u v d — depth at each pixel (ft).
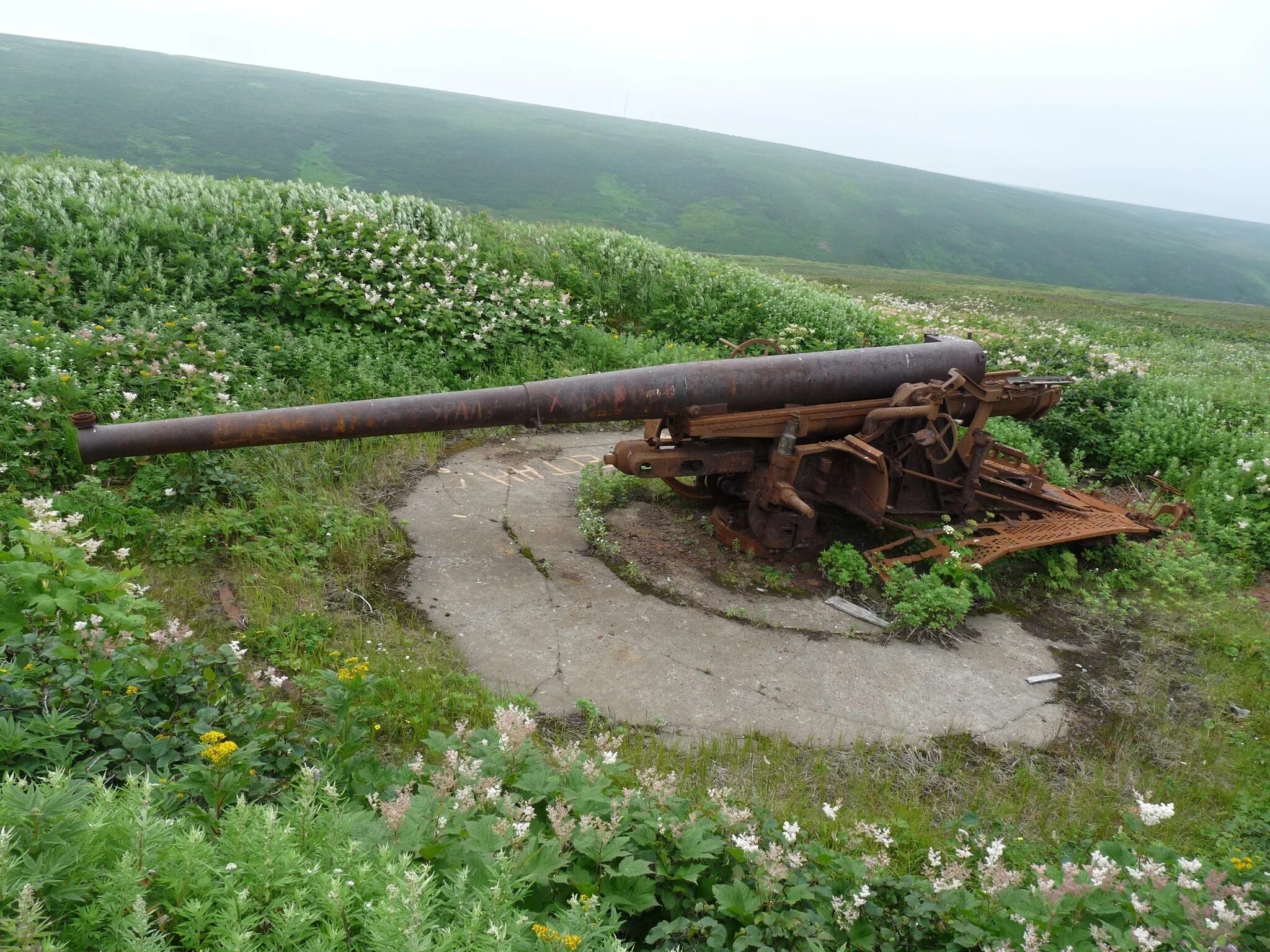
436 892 7.10
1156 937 9.64
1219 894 10.54
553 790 10.51
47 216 33.81
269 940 6.09
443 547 22.62
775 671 18.74
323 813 8.41
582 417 21.34
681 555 23.53
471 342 37.81
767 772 15.14
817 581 23.00
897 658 19.90
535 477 28.25
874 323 51.39
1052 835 14.10
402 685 15.97
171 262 34.63
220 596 18.52
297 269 36.06
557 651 18.48
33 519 18.31
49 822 6.28
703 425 21.74
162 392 26.66
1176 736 18.01
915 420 23.93
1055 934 9.71
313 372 31.35
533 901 8.76
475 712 15.58
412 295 37.96
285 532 21.21
